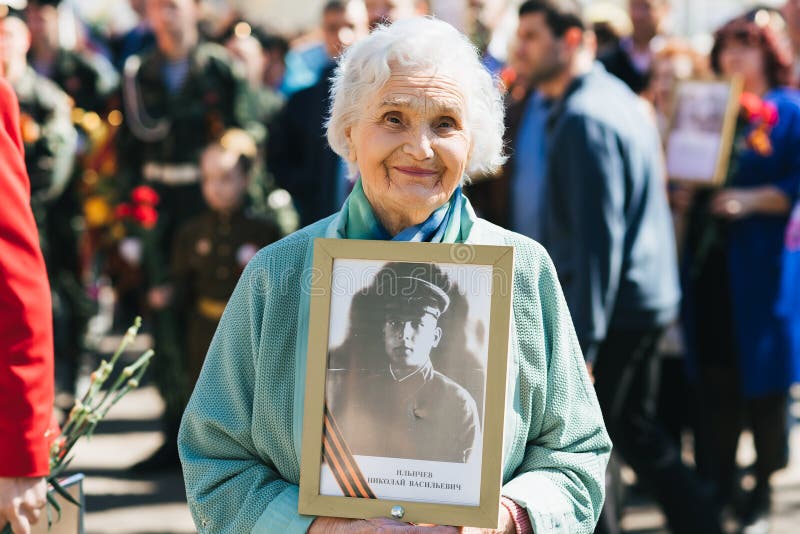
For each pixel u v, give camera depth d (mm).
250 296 2553
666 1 8047
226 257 6379
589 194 4484
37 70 8070
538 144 5023
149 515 5973
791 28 7660
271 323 2514
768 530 5820
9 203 2764
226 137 6477
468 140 2486
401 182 2447
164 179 7027
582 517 2578
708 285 5891
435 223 2523
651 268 4727
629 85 6719
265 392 2508
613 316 4691
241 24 9711
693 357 5977
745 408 5934
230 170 6355
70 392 7762
